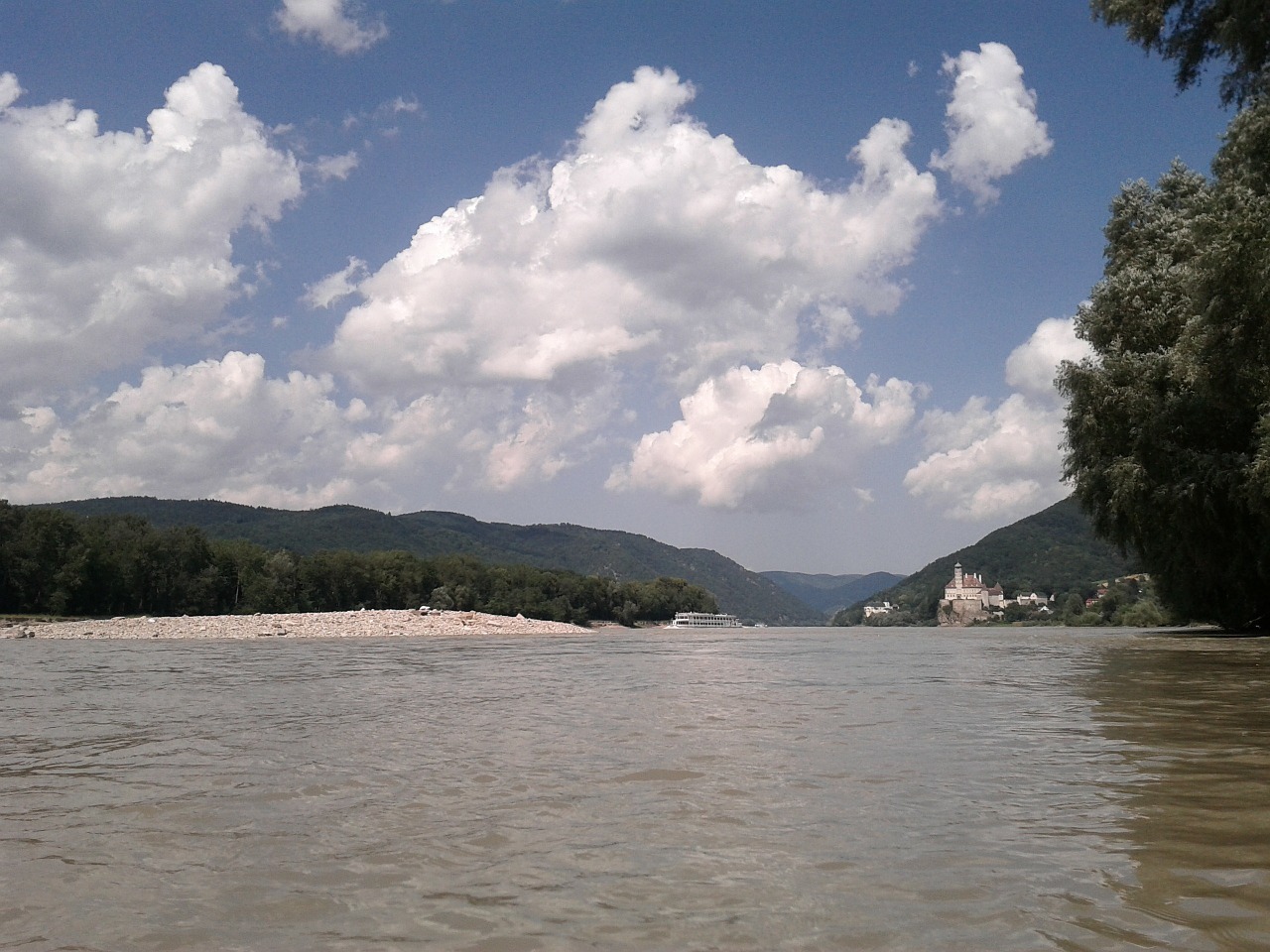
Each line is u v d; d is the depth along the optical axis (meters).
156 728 10.70
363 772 7.52
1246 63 27.39
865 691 14.69
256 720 11.44
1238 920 3.76
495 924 3.90
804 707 12.23
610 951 3.57
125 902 4.26
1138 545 36.41
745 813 5.84
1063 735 9.06
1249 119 24.84
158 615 95.69
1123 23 30.33
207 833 5.54
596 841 5.21
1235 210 24.27
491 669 22.48
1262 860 4.59
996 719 10.51
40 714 12.40
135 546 95.25
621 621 150.50
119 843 5.32
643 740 9.20
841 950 3.54
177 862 4.91
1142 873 4.41
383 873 4.66
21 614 87.44
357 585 113.50
